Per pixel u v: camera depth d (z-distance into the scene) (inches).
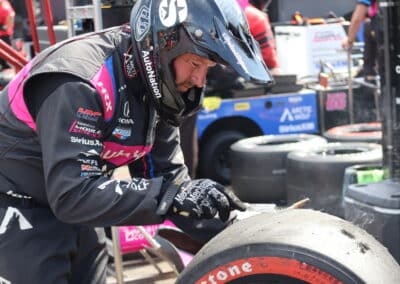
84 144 72.7
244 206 74.7
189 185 72.7
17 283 80.8
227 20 73.7
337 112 256.8
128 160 83.4
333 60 282.4
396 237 123.9
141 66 76.7
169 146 93.1
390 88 139.3
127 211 71.8
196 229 89.6
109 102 75.6
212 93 246.8
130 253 159.9
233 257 63.8
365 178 156.8
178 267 114.1
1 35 239.0
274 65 250.7
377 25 140.3
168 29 73.8
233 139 249.3
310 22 311.9
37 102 75.1
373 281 61.5
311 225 66.5
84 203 71.6
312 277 61.7
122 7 135.3
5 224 80.8
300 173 182.4
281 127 253.9
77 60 74.5
